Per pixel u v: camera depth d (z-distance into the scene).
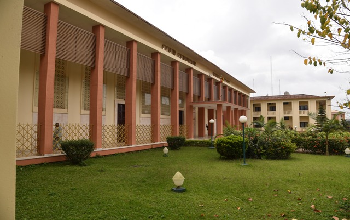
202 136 22.52
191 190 5.59
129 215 4.04
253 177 6.99
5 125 1.71
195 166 8.80
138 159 10.34
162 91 19.06
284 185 6.10
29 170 7.34
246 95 33.91
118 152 11.84
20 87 9.74
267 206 4.57
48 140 8.62
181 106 21.58
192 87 19.48
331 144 13.33
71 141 8.58
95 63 10.81
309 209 4.41
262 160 10.73
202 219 3.95
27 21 8.19
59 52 9.25
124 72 12.64
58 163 8.63
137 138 14.84
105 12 11.27
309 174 7.50
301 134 14.88
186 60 18.58
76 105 12.09
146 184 6.08
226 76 25.55
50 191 5.27
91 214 4.05
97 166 8.37
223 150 10.75
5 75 1.74
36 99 10.32
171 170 7.92
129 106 12.88
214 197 5.07
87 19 10.47
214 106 21.31
